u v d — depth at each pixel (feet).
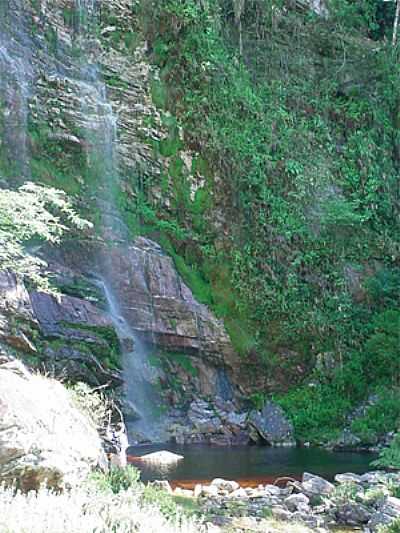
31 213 37.91
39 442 24.34
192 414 63.87
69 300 55.93
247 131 77.92
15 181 64.85
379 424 62.90
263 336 70.49
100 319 57.47
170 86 77.61
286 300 71.97
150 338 66.03
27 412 25.67
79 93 72.95
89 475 25.41
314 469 46.14
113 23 80.28
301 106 86.38
